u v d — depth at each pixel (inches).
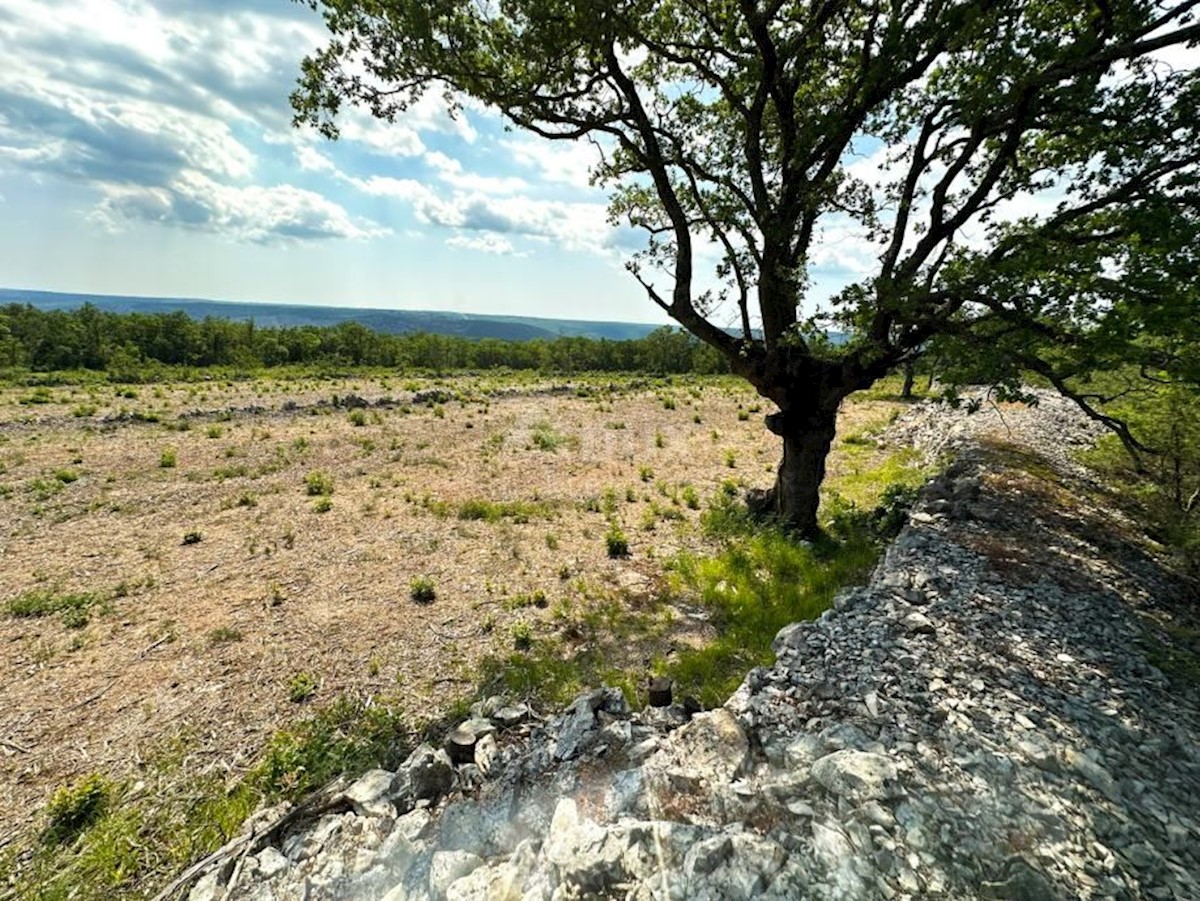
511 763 194.1
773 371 400.5
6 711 241.4
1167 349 253.1
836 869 136.9
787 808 156.6
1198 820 161.5
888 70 307.7
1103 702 211.6
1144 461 401.1
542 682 261.6
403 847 156.0
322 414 989.8
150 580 361.7
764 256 380.2
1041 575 315.3
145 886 164.2
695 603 336.8
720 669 268.1
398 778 185.6
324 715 238.2
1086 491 478.3
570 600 341.4
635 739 198.1
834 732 184.9
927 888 133.7
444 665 277.0
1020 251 279.9
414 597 344.5
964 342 310.5
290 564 389.4
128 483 564.7
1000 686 216.1
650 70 417.7
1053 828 151.6
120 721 236.5
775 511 459.2
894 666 226.2
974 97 276.8
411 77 343.6
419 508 506.9
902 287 311.7
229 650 287.7
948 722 192.9
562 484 596.7
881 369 382.0
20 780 205.5
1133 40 261.1
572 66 336.5
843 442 801.6
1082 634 259.8
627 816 162.1
